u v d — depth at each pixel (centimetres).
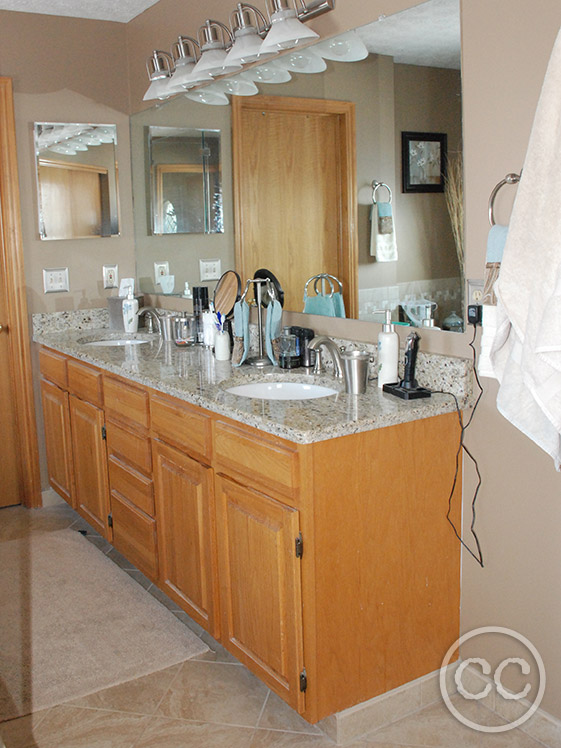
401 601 211
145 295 384
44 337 357
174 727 216
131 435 277
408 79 214
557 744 201
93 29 360
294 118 258
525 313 154
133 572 310
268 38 233
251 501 207
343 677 203
